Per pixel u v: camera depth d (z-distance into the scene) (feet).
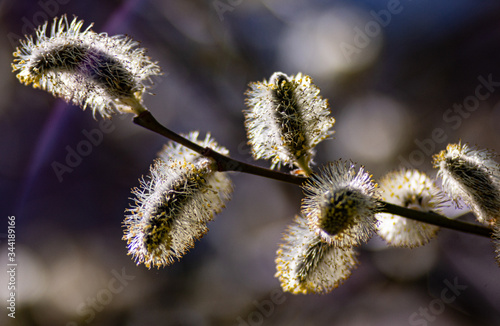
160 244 1.17
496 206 1.17
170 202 1.18
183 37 2.02
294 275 1.20
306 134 1.18
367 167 1.92
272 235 1.95
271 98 1.18
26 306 1.75
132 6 1.98
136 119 1.18
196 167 1.19
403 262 1.69
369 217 1.16
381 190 1.22
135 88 1.18
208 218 1.19
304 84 1.19
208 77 2.03
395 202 1.22
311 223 1.16
